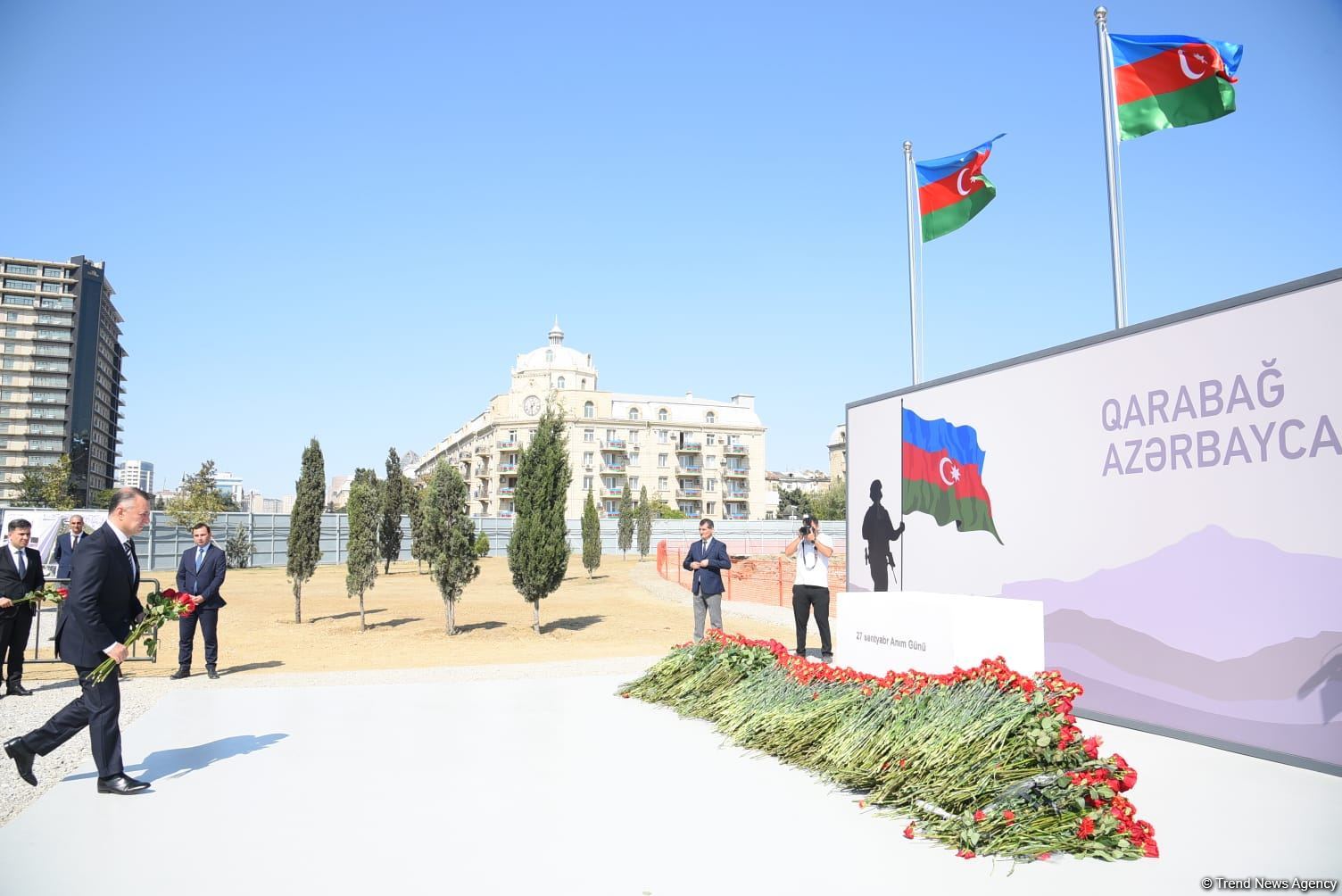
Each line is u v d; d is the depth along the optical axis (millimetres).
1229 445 7078
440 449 133000
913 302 12883
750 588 29906
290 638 16922
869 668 7211
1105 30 9820
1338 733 6199
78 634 5676
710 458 105312
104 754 5691
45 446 129500
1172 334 7613
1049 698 5395
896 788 5414
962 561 10133
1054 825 4629
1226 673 7000
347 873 4293
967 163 12539
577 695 9531
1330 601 6312
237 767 6379
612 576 37625
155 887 4113
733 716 7461
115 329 152750
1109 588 8102
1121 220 9367
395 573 41156
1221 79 9633
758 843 4734
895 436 11562
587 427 100000
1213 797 5652
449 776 6129
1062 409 8734
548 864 4418
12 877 4242
